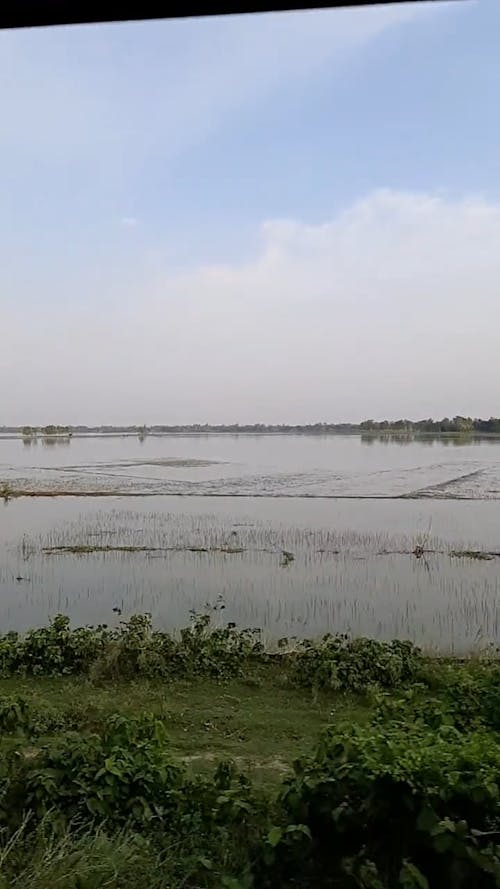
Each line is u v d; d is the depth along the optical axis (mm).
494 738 4324
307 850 3287
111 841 3676
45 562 17891
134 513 27781
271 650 9102
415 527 23766
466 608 13117
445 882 3078
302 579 15852
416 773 3256
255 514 27500
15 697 6121
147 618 9352
